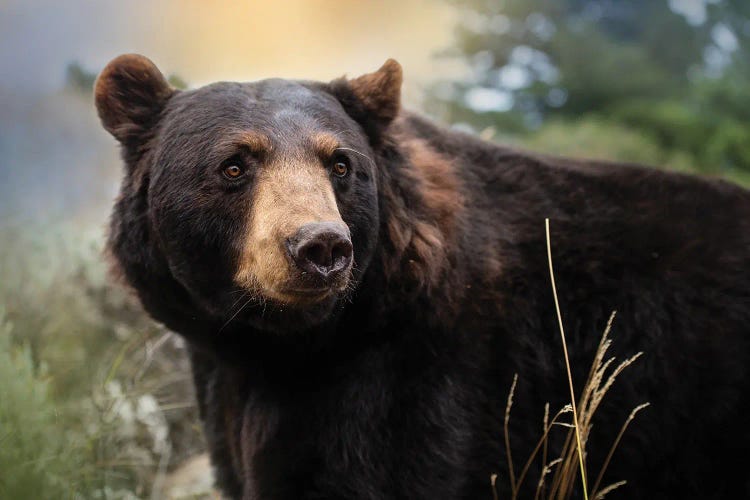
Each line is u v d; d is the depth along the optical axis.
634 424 8.38
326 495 7.77
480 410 8.14
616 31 43.25
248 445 8.16
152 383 10.54
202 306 7.63
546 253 8.55
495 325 8.27
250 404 8.23
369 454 7.75
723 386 8.32
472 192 8.63
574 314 8.46
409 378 7.88
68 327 11.73
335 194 7.32
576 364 8.41
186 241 7.38
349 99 8.06
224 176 7.23
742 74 38.25
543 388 8.39
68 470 8.02
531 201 8.79
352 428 7.78
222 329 7.83
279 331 7.45
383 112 8.09
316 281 6.51
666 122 31.11
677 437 8.41
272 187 7.02
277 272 6.68
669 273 8.54
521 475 7.92
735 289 8.51
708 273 8.55
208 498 10.41
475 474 8.12
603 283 8.52
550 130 28.55
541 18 36.81
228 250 7.27
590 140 27.27
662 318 8.45
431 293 7.92
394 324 7.91
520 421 8.30
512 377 8.27
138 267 7.89
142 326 11.91
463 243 8.24
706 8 42.09
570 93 36.91
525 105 37.34
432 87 33.53
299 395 7.94
